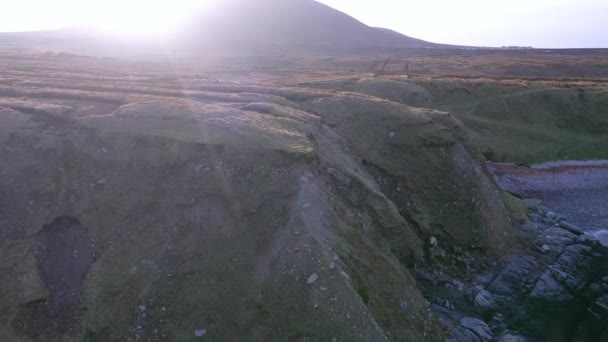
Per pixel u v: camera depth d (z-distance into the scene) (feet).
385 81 179.73
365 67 315.37
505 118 191.93
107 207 72.79
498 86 213.46
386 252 75.92
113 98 107.04
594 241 102.22
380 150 106.83
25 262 66.28
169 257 67.00
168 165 76.23
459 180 101.81
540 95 200.95
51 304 62.75
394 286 67.62
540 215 116.78
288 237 63.93
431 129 108.37
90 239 69.82
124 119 88.33
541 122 191.21
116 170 77.41
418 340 62.75
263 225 67.41
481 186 101.71
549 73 295.89
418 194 100.12
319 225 66.03
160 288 63.52
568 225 111.14
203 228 69.46
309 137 90.43
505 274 88.58
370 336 55.06
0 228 70.03
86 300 62.85
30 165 78.74
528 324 75.15
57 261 67.36
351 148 106.83
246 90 139.03
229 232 68.03
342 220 71.92
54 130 86.28
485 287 84.58
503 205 106.42
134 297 62.90
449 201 99.30
